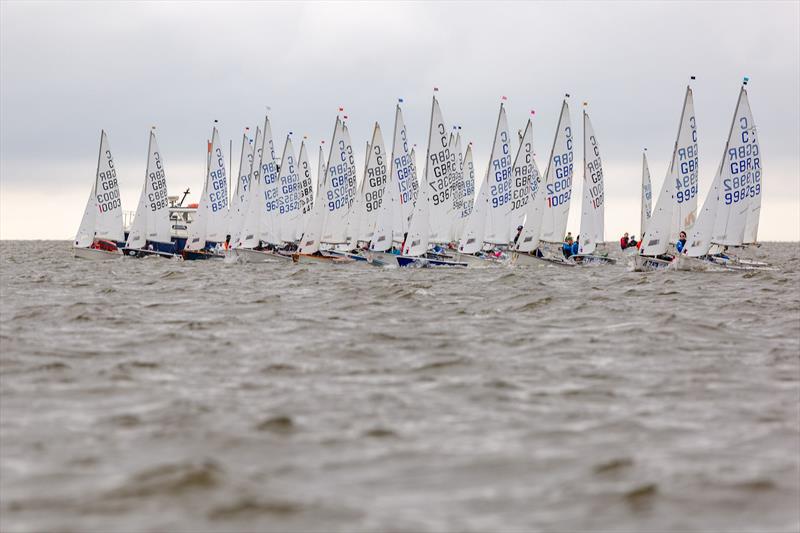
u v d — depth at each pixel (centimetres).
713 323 8381
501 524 3294
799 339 7431
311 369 5966
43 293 11800
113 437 4256
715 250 16850
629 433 4412
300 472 3803
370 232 19450
